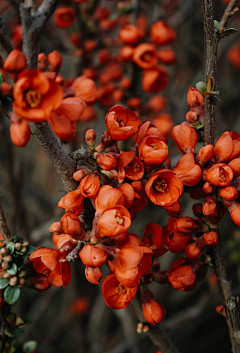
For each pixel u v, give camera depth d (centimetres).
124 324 117
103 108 93
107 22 101
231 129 138
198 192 58
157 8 110
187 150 57
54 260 52
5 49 51
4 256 56
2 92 50
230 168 54
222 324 159
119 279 51
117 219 50
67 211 53
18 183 95
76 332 135
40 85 48
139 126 56
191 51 134
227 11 56
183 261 59
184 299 155
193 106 58
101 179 55
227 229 150
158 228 59
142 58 86
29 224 138
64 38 105
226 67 158
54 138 53
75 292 132
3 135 82
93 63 99
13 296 55
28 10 49
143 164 54
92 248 51
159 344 63
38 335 139
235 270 150
